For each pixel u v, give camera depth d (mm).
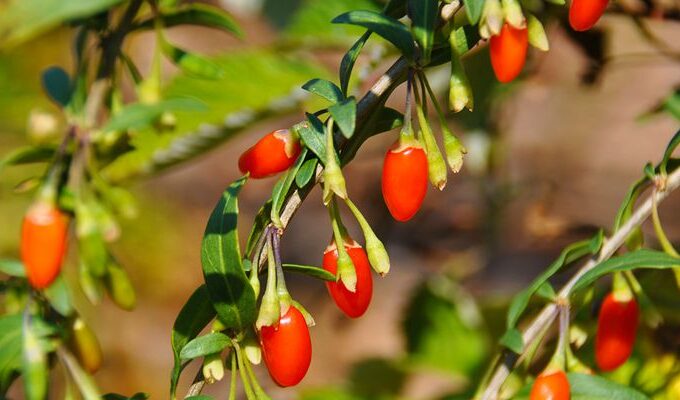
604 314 619
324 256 576
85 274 595
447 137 569
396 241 1199
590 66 780
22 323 587
